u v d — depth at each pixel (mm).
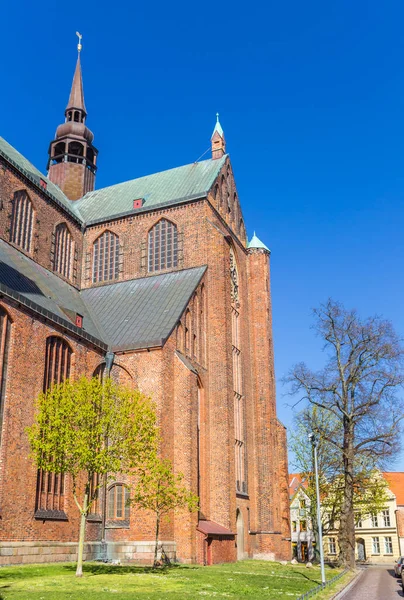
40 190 49688
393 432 44000
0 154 44594
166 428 38156
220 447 44625
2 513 29438
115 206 57562
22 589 21422
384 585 34875
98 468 27375
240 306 57062
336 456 55406
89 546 35812
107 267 54469
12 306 32531
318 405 47000
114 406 29109
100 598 19781
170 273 51000
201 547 37219
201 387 45656
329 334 47469
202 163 58906
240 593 23266
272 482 52969
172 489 32812
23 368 32781
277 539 51594
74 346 38062
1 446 30297
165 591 22438
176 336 42000
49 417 27938
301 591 25500
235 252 58062
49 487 33875
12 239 45938
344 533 44219
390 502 89688
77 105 65438
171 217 52812
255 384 56562
